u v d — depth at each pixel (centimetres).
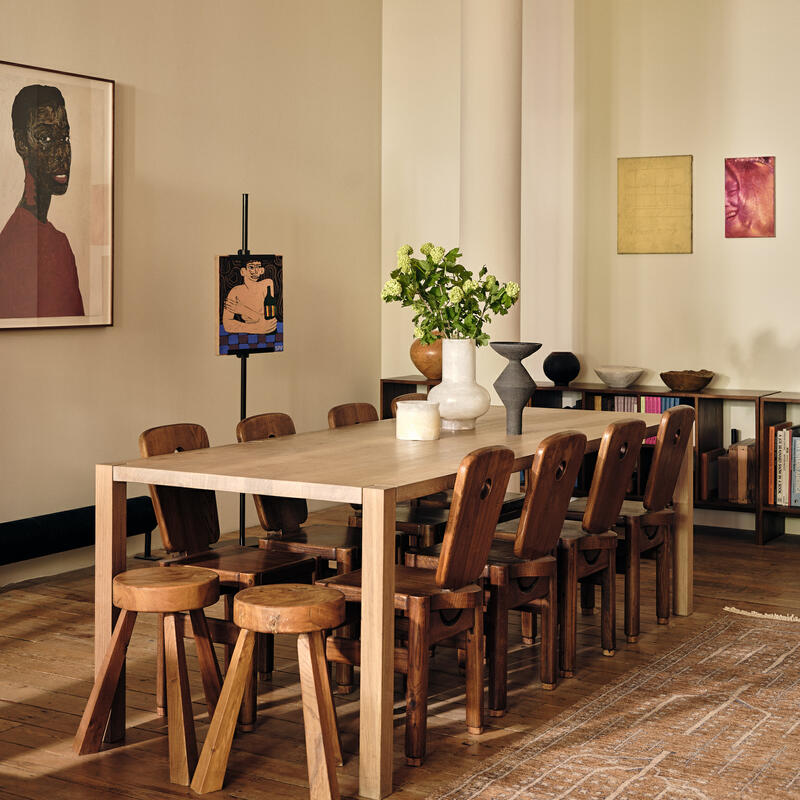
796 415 686
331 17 758
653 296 727
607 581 441
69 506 578
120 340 604
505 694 378
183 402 648
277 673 423
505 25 661
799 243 683
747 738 356
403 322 816
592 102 736
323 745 306
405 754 337
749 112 693
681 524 502
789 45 680
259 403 707
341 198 774
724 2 695
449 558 333
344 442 426
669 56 712
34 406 557
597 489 418
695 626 488
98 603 354
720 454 689
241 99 681
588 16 733
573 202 746
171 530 381
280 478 335
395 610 365
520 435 446
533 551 384
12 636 466
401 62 805
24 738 355
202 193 654
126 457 611
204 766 316
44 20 551
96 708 342
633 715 377
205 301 660
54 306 561
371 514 314
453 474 348
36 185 547
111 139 587
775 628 484
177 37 632
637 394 693
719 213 704
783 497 653
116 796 313
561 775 327
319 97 749
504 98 663
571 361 720
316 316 754
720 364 709
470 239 673
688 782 322
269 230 708
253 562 381
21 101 538
